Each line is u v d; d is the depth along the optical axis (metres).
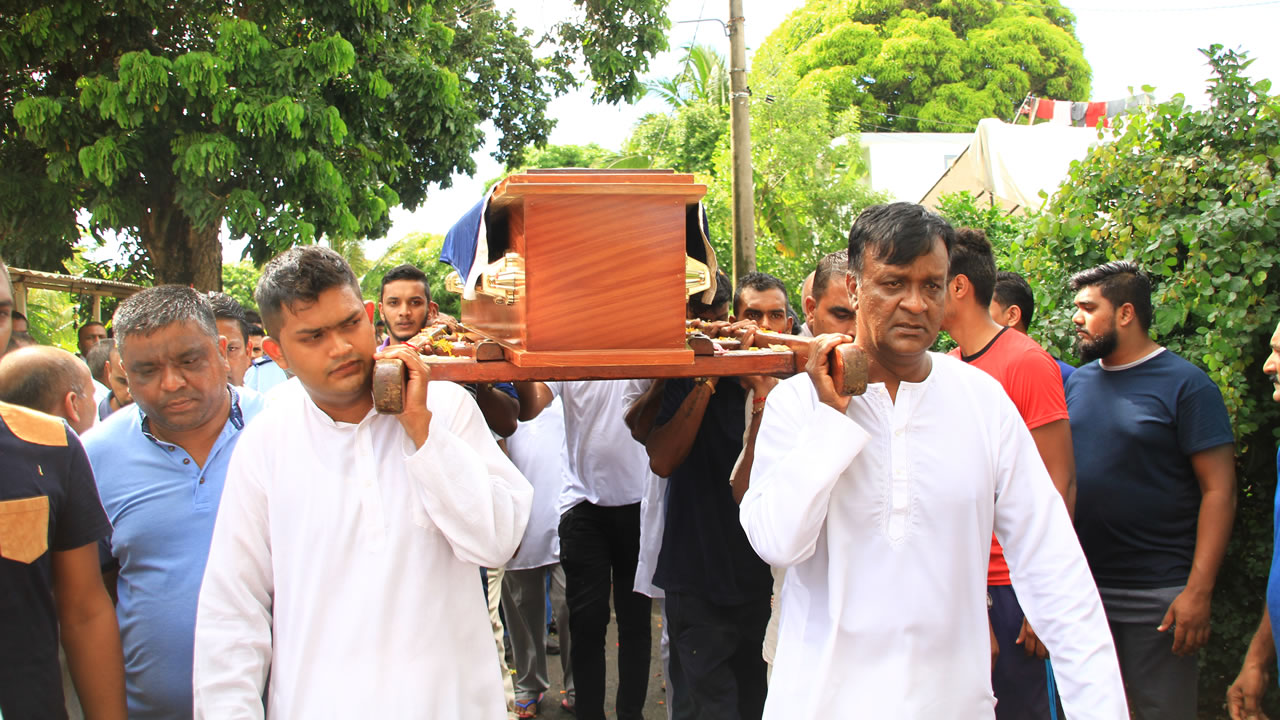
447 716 1.83
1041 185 10.19
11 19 8.73
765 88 16.52
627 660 3.87
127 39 9.12
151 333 2.24
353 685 1.78
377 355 1.81
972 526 1.88
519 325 2.05
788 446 1.97
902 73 28.81
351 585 1.81
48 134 8.43
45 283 8.35
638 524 3.88
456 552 1.84
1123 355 3.08
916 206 1.83
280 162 8.87
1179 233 3.40
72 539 1.97
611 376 2.04
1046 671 2.74
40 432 1.90
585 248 1.98
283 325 1.78
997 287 3.53
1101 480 3.02
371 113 10.69
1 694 1.74
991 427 1.95
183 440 2.44
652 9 13.37
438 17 13.51
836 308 2.97
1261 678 2.64
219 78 8.35
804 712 1.85
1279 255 3.13
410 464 1.76
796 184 15.97
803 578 1.95
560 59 14.60
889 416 1.90
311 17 9.60
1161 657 2.96
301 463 1.86
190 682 2.29
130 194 9.16
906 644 1.82
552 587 4.55
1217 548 2.84
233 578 1.85
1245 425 3.18
